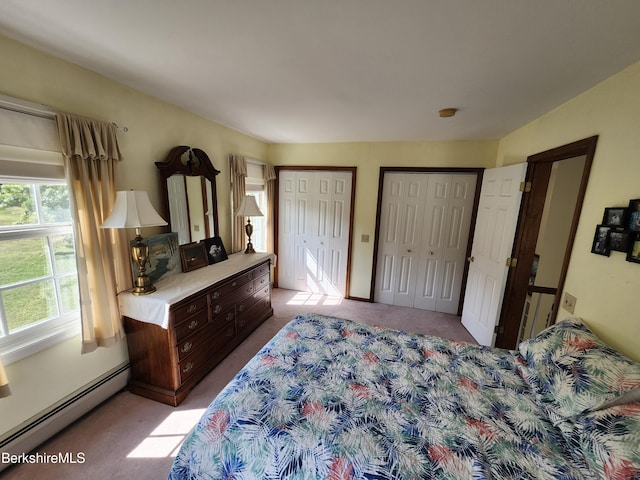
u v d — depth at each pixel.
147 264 2.15
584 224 1.69
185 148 2.45
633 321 1.32
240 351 2.67
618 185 1.45
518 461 0.99
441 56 1.46
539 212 2.47
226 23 1.22
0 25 1.26
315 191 4.07
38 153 1.52
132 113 2.04
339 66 1.62
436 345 1.75
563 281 1.86
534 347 1.55
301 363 1.53
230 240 3.36
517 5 1.04
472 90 1.88
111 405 1.95
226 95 2.14
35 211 1.59
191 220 2.66
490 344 2.74
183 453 1.08
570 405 1.16
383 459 0.97
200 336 2.20
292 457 0.99
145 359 2.01
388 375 1.46
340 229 4.06
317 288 4.34
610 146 1.53
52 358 1.66
